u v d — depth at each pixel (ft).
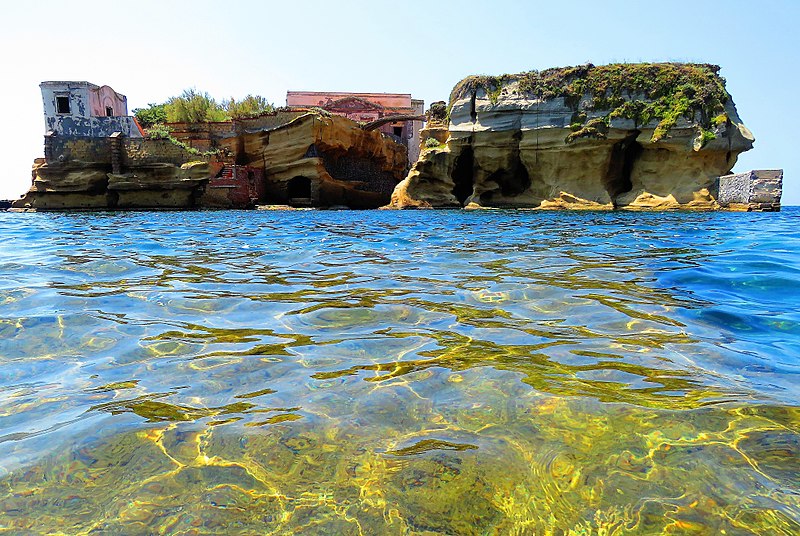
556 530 4.90
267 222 60.34
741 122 92.02
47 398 7.85
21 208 99.71
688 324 12.06
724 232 40.73
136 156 99.45
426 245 32.04
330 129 115.65
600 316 12.89
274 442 6.49
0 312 13.12
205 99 121.60
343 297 15.33
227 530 4.91
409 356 9.82
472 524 5.00
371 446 6.40
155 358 9.74
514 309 13.74
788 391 7.91
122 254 26.66
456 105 105.91
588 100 96.43
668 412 7.16
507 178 109.19
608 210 94.48
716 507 5.12
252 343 10.68
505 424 6.91
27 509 5.19
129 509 5.20
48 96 101.24
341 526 4.96
